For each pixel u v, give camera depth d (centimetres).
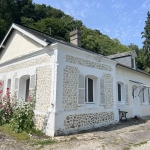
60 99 700
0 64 1137
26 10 3375
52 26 2822
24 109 732
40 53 820
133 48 4206
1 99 854
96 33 4247
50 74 736
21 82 938
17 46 1025
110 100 983
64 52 756
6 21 2380
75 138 621
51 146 515
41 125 714
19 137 605
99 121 880
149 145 548
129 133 729
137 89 1412
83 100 805
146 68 3119
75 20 4069
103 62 980
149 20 3162
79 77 805
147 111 1519
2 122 789
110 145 534
